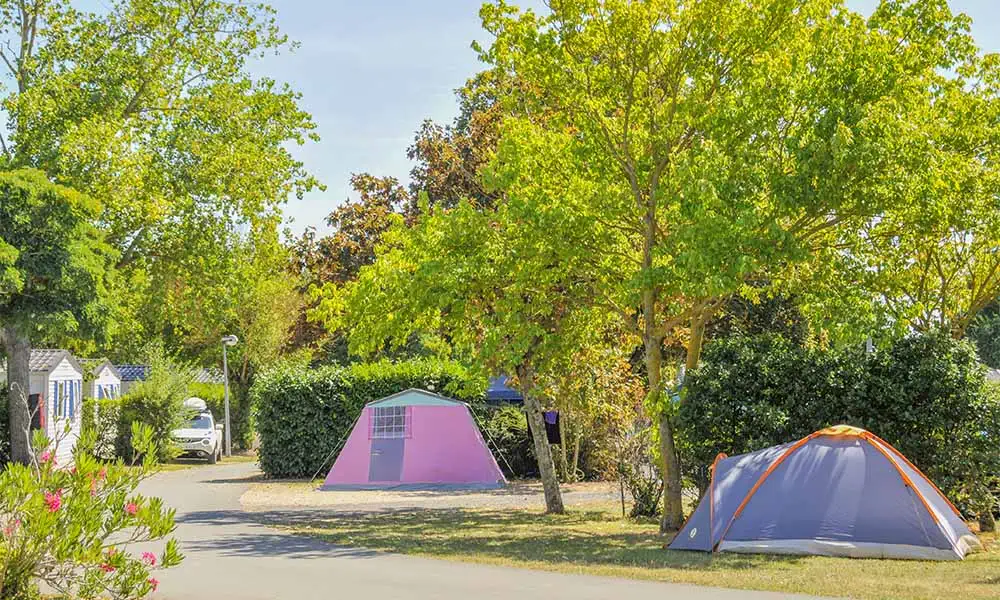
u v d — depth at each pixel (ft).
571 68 55.31
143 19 100.32
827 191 46.39
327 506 72.69
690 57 53.42
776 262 48.93
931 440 52.85
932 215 49.16
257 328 150.61
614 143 57.41
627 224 59.11
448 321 61.46
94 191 91.09
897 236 54.39
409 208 119.44
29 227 71.15
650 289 53.57
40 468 29.84
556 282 59.36
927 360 52.85
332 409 98.02
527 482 93.20
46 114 94.22
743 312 102.22
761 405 54.60
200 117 102.47
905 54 49.78
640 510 65.62
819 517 43.96
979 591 33.14
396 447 90.33
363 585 35.17
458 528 58.13
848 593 32.94
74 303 73.61
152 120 102.42
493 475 90.74
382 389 98.07
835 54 47.93
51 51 99.45
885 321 51.24
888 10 51.67
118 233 98.17
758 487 45.32
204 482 92.79
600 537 53.47
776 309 100.94
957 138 52.75
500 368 67.36
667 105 56.08
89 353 135.74
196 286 107.34
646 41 53.47
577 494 81.92
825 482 44.47
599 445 92.48
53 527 28.45
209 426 124.98
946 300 62.44
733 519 45.06
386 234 65.77
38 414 98.68
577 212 55.26
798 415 55.06
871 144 44.96
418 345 137.39
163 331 161.99
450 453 90.63
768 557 42.93
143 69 99.91
